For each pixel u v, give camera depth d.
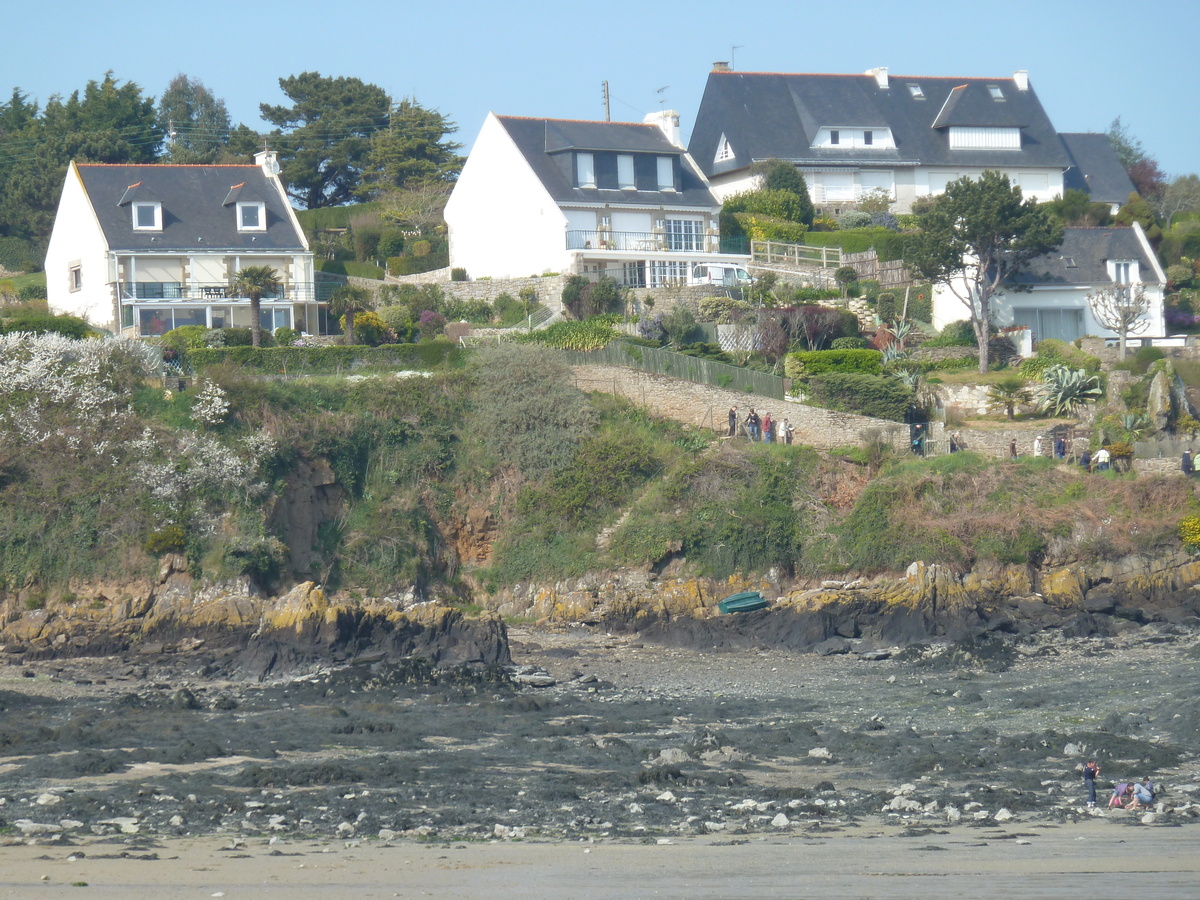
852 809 53.84
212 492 112.44
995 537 118.25
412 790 56.50
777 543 120.75
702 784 58.78
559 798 55.53
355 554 117.81
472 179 184.38
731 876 42.66
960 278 159.62
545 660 102.88
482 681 90.75
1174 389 137.25
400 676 89.69
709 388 134.50
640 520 121.31
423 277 179.62
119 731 70.38
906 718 77.19
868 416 132.75
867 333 156.50
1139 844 47.28
